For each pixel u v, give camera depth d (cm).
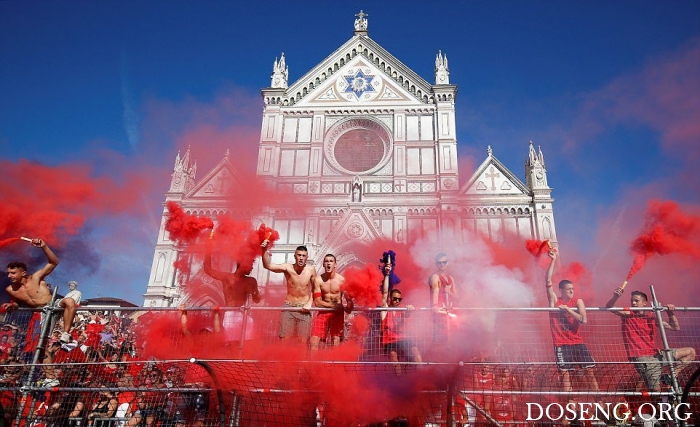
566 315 958
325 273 1058
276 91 3947
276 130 3825
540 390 876
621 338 964
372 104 3900
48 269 1088
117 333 1223
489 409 903
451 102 3838
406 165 3678
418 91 3941
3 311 948
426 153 3716
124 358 1027
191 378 959
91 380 969
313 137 3797
